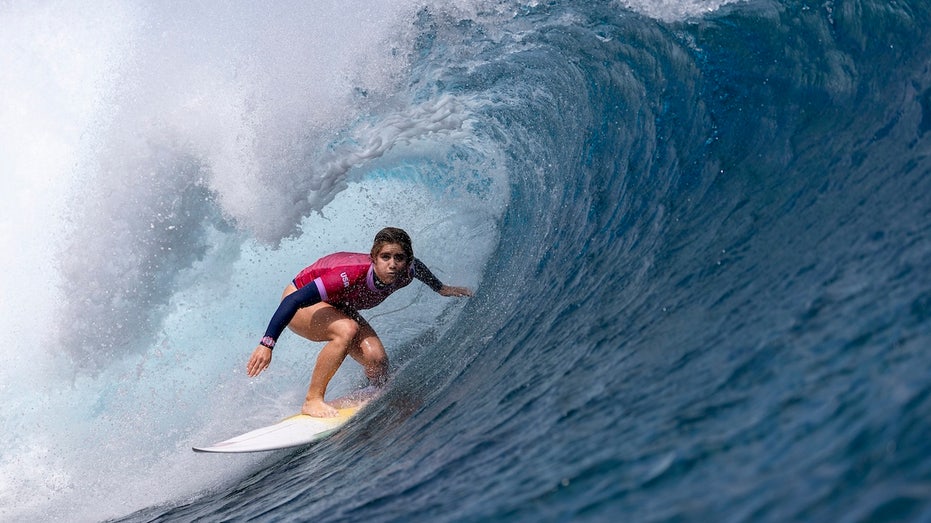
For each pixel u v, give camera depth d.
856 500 6.08
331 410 17.38
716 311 11.46
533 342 15.19
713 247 13.94
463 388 15.15
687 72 19.83
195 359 20.69
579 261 17.55
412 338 19.86
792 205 13.91
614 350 12.14
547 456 9.61
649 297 13.48
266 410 19.02
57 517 16.34
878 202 12.29
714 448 7.88
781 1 19.94
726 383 9.19
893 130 14.75
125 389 20.12
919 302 8.81
